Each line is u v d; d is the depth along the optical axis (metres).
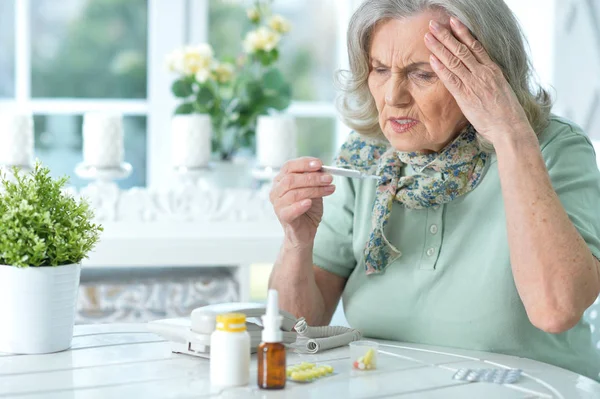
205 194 2.87
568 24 3.28
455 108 1.70
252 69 3.72
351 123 1.91
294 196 1.77
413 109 1.70
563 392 1.40
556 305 1.56
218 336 1.39
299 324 1.68
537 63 3.39
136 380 1.42
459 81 1.64
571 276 1.56
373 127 1.91
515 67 1.74
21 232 1.53
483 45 1.68
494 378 1.46
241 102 3.21
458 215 1.80
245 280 2.84
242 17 3.81
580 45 3.24
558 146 1.77
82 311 2.69
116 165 2.85
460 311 1.75
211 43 3.80
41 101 3.66
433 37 1.64
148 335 1.74
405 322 1.82
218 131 3.20
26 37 3.63
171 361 1.54
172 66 3.13
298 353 1.64
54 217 1.57
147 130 3.78
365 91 1.85
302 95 3.92
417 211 1.84
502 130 1.63
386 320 1.84
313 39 3.90
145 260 2.77
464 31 1.65
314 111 3.92
